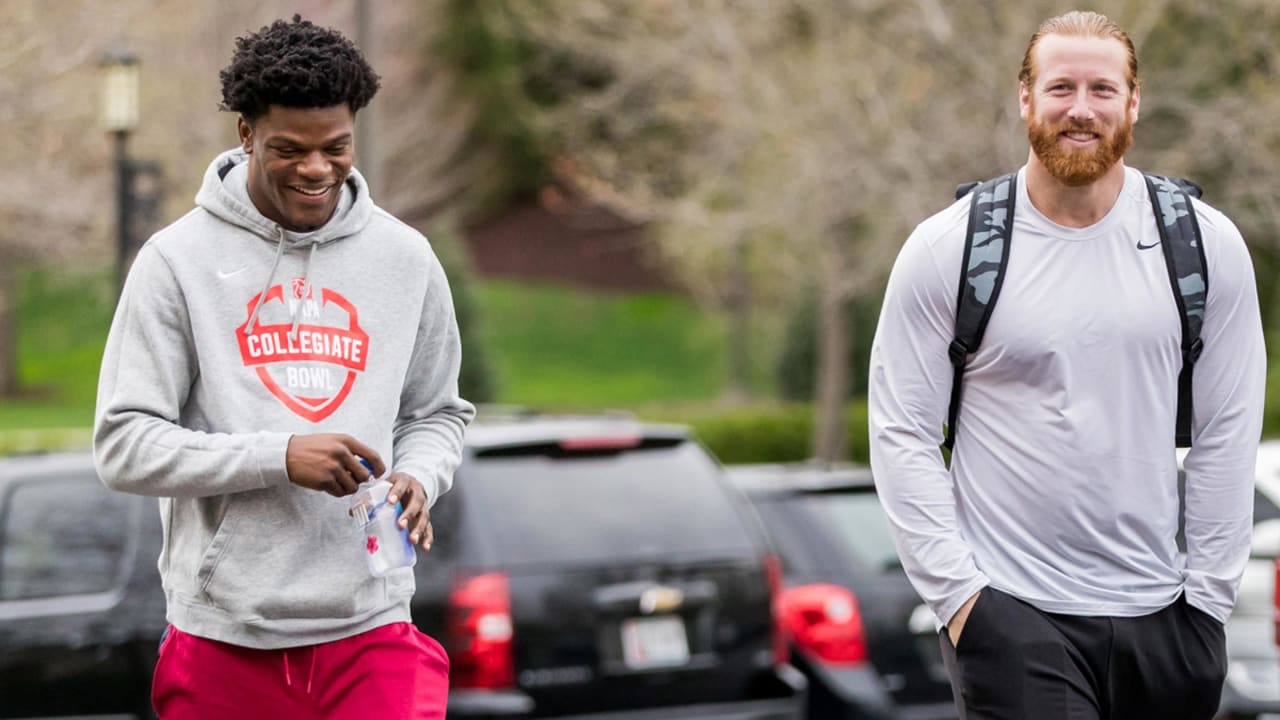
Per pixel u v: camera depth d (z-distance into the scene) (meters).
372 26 14.18
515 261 59.00
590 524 8.43
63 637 8.38
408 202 36.75
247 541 4.20
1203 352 4.61
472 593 8.08
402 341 4.36
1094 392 4.54
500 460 8.43
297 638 4.24
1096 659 4.58
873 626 9.45
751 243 30.34
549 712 8.14
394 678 4.33
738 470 11.43
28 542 8.60
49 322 50.03
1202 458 4.65
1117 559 4.59
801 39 21.69
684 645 8.48
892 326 4.67
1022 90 4.61
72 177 24.98
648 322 55.03
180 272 4.20
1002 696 4.53
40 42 21.77
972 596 4.56
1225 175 19.20
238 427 4.16
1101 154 4.43
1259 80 18.25
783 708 8.65
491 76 52.75
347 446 4.01
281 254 4.25
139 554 8.44
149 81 25.39
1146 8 18.00
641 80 24.17
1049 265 4.55
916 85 19.38
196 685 4.29
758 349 43.62
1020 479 4.59
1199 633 4.66
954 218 4.63
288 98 4.06
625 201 24.98
